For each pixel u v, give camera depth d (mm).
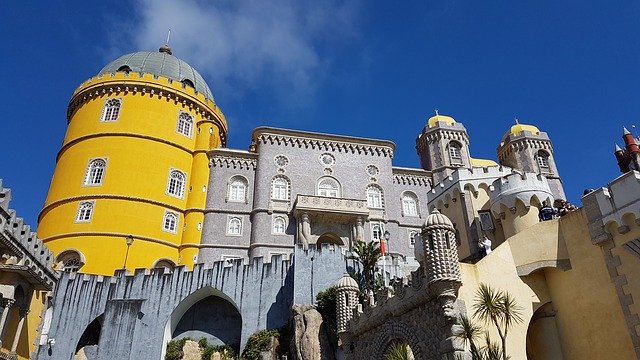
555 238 21375
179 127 52812
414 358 19484
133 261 43875
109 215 45094
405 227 52750
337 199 48812
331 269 34938
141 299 35438
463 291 18859
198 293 36281
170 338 35312
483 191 34062
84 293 35781
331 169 53875
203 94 57656
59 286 35531
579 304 20078
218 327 36500
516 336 19422
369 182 54125
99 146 48781
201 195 50125
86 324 34719
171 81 54125
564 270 20844
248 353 32156
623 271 18812
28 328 30125
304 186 52094
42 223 46844
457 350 17281
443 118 60812
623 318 18562
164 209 47812
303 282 34062
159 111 51906
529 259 21234
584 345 19562
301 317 30812
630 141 27500
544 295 21094
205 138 53594
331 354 28969
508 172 35125
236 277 36188
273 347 31422
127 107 50969
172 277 36562
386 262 37031
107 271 42688
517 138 58125
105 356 32969
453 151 58594
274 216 49406
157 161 49375
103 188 46375
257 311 34719
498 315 16906
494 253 20828
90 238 43781
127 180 47156
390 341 21359
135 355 33281
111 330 33844
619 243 19203
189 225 48312
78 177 47406
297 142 54531
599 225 19938
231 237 48438
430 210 37000
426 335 19016
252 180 52219
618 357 18438
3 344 25672
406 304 20375
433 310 18891
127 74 52625
